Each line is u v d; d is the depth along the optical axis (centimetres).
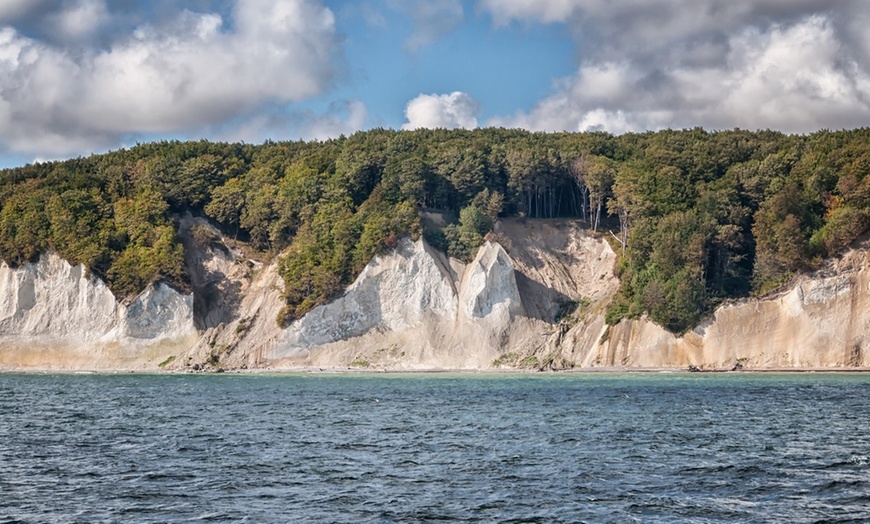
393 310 14362
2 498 4112
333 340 14338
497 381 11112
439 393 9356
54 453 5356
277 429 6412
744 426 6366
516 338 13938
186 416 7344
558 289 14675
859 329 12250
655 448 5356
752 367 12381
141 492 4222
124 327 14812
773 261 12988
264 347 14325
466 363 13700
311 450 5409
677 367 12656
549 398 8581
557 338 13725
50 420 7112
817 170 13588
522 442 5644
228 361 14312
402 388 10156
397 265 14512
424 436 5972
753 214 14288
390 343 14162
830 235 12656
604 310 13625
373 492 4191
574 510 3809
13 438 6031
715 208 13950
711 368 12469
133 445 5666
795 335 12425
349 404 8256
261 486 4344
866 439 5722
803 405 7781
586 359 13262
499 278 14238
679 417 6931
